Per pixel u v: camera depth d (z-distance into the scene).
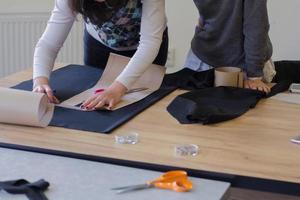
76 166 1.29
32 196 1.10
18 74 2.16
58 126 1.58
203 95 1.84
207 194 1.13
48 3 3.45
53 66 2.07
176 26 3.41
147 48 1.84
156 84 1.98
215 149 1.42
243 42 2.05
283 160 1.35
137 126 1.59
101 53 2.28
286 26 3.21
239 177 1.24
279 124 1.63
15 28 3.42
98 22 1.83
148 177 1.22
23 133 1.53
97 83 1.98
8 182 1.14
